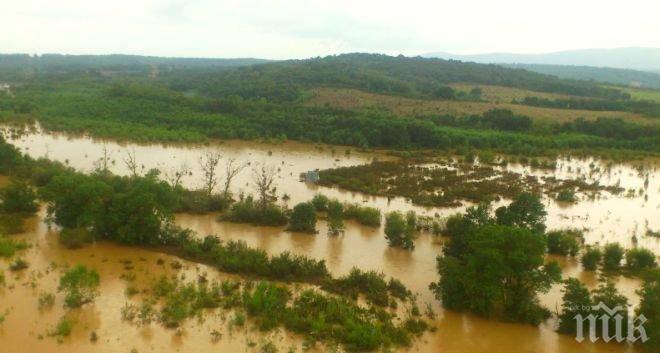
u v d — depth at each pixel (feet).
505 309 128.77
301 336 115.85
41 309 120.57
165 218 171.42
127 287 134.92
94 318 118.62
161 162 284.82
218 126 389.80
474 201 236.63
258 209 192.65
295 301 130.31
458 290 130.11
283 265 147.13
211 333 114.83
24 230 172.65
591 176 302.45
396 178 270.46
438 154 353.31
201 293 129.70
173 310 121.29
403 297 137.08
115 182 196.03
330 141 373.20
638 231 206.28
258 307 123.65
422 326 122.11
